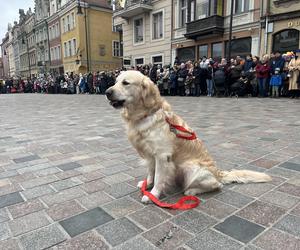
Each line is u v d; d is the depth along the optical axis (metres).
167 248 2.13
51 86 30.81
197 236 2.29
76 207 2.86
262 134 5.84
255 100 12.21
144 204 2.91
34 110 12.32
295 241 2.18
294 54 12.32
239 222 2.49
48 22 45.16
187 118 8.12
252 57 13.86
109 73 23.17
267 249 2.09
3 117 10.12
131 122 3.05
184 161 3.10
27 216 2.68
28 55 59.28
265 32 16.19
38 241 2.27
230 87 14.09
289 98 12.34
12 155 4.82
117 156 4.63
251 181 3.35
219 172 3.32
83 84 25.81
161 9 22.91
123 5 26.27
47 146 5.40
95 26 36.94
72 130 7.05
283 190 3.13
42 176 3.77
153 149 2.96
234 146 4.99
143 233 2.35
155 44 24.23
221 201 2.91
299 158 4.21
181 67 16.53
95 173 3.85
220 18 18.36
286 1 14.98
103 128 7.21
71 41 38.44
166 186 3.18
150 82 3.03
